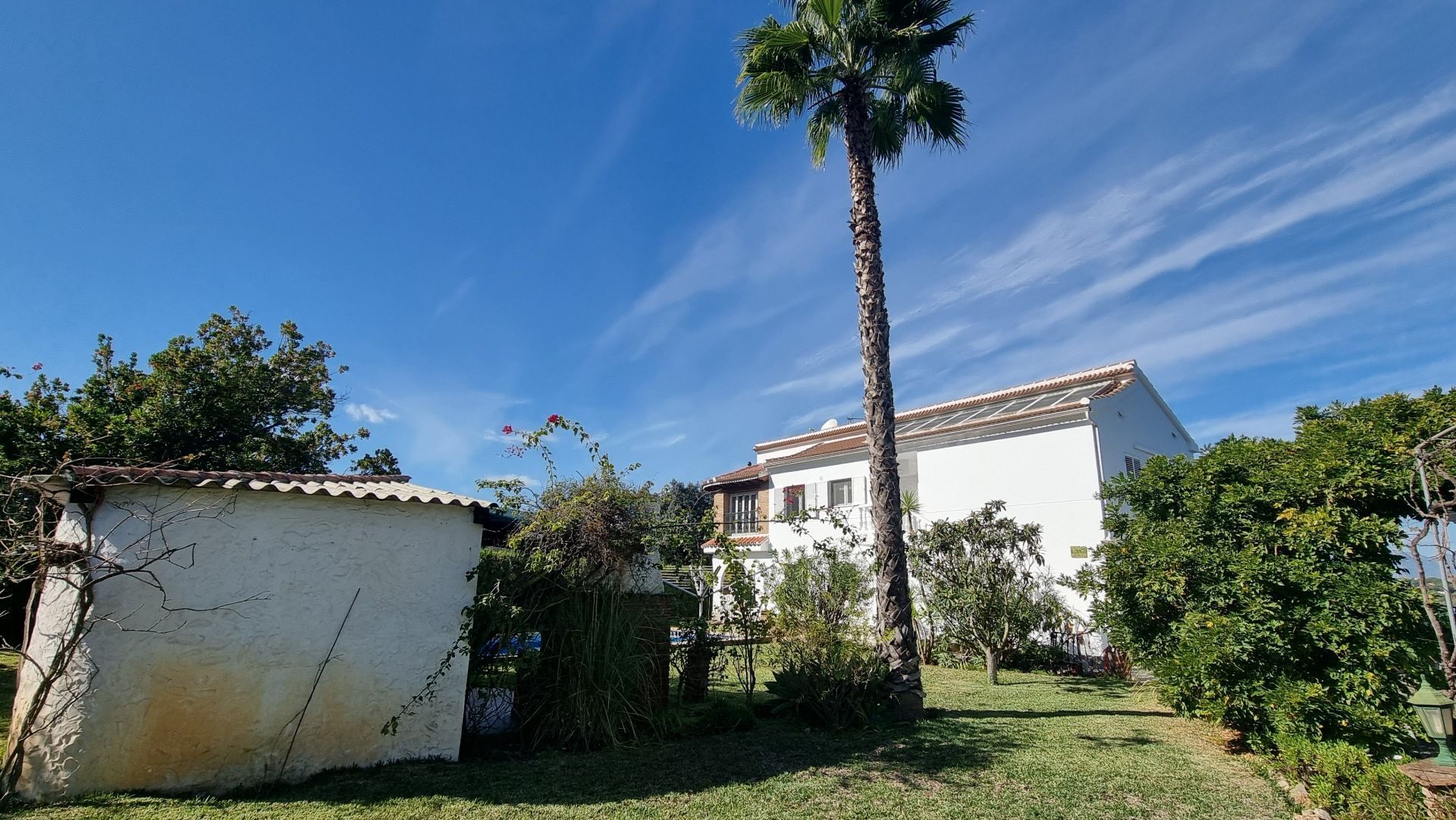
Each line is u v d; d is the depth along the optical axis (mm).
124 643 5371
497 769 6316
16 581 5277
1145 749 7648
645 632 8414
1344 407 8195
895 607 9430
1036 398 19938
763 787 6020
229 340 19188
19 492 5809
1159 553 8172
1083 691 12109
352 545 6379
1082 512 16156
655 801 5586
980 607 13680
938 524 15203
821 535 21391
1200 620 7582
